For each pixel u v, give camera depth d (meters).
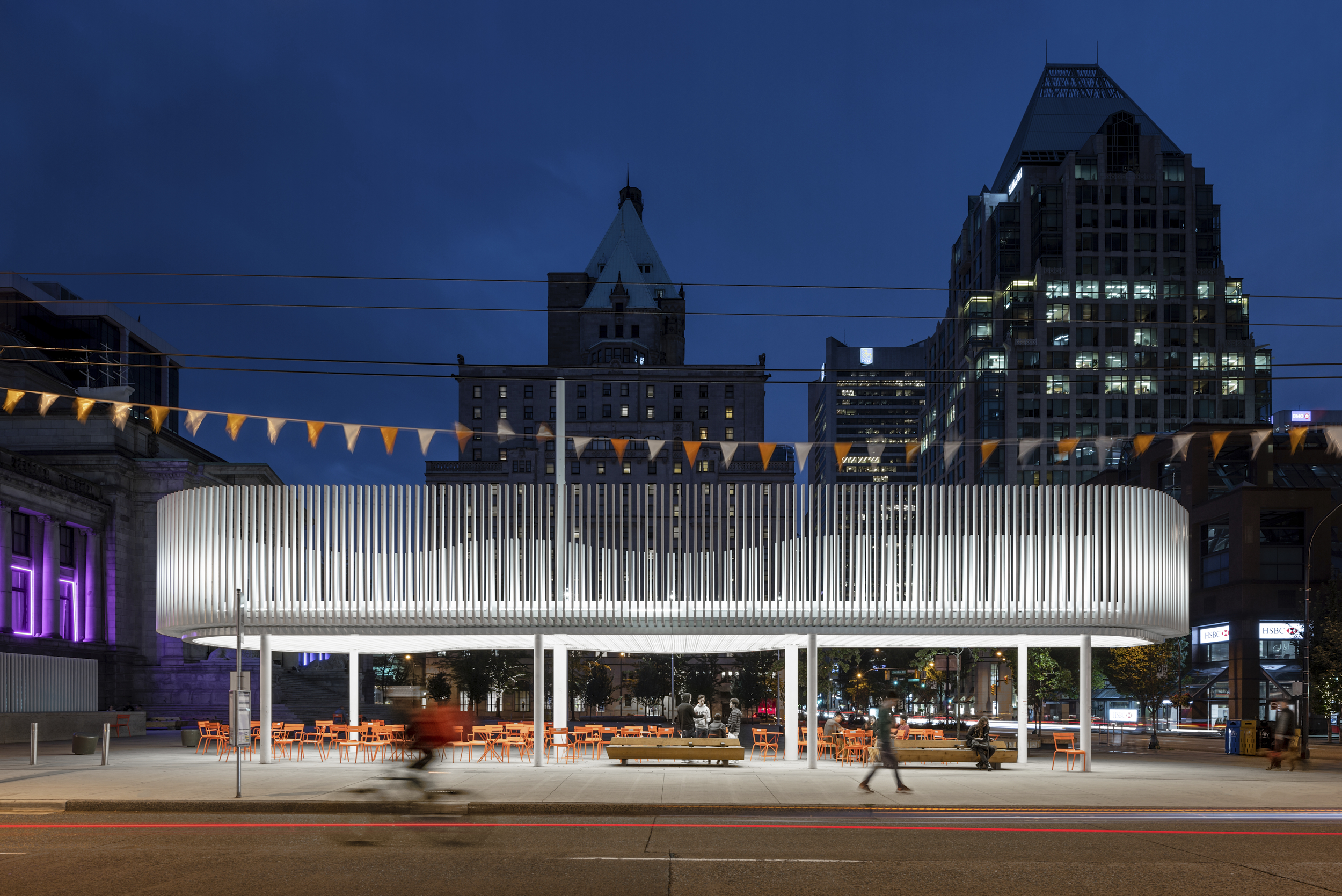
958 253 158.12
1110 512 25.59
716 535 25.45
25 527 62.47
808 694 24.78
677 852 12.76
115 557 68.44
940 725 51.91
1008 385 133.25
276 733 28.55
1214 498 78.75
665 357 160.62
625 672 111.50
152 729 52.16
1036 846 13.37
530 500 25.77
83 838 14.02
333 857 12.32
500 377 141.38
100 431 69.38
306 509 25.66
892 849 13.08
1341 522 72.88
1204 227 135.75
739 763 26.55
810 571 25.33
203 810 17.22
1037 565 25.33
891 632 25.58
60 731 41.53
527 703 105.88
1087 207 135.75
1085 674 25.30
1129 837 14.30
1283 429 80.50
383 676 95.19
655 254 166.12
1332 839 14.30
